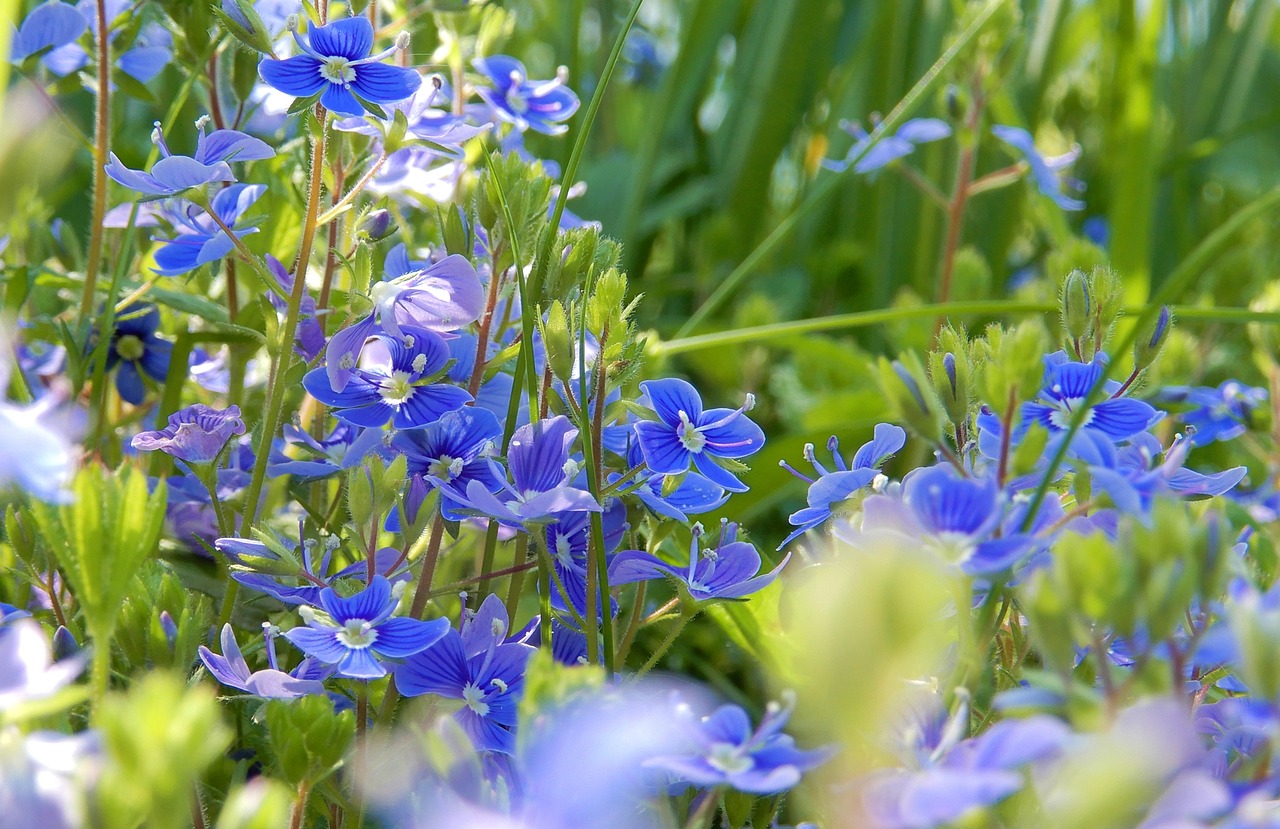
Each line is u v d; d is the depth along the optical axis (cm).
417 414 31
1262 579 31
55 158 28
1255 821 27
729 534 31
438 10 34
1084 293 31
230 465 33
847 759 28
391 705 30
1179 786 27
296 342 32
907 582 26
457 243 31
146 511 28
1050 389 30
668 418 31
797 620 29
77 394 33
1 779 27
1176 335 38
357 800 30
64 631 30
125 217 33
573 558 31
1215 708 30
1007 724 27
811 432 38
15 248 35
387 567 31
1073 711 27
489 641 30
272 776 30
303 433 32
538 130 34
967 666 29
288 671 31
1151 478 29
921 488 28
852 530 29
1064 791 27
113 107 39
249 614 32
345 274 33
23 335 34
